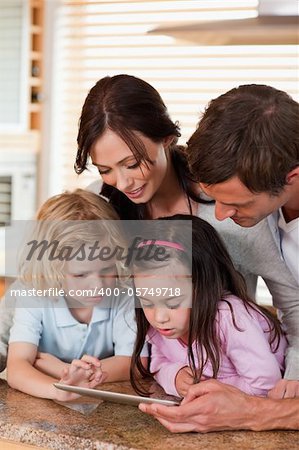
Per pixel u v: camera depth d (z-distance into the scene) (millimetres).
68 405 1459
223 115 1241
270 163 1219
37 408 1444
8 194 3666
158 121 1445
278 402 1357
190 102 3471
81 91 3703
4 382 1592
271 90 1273
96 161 1458
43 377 1520
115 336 1646
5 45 3668
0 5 3645
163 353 1597
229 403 1335
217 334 1474
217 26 1719
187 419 1327
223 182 1243
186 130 3457
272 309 1913
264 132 1221
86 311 1648
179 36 1857
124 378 1626
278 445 1302
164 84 3523
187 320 1472
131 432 1343
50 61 3725
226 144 1225
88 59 3670
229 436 1332
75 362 1459
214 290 1471
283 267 1604
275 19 1674
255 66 3359
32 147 3736
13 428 1366
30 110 3705
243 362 1463
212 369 1506
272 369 1455
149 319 1494
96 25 3613
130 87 1430
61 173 3762
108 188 1662
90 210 1538
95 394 1408
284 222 1554
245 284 1540
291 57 3301
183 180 1634
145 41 3539
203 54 3439
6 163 3639
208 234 1501
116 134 1410
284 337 1611
